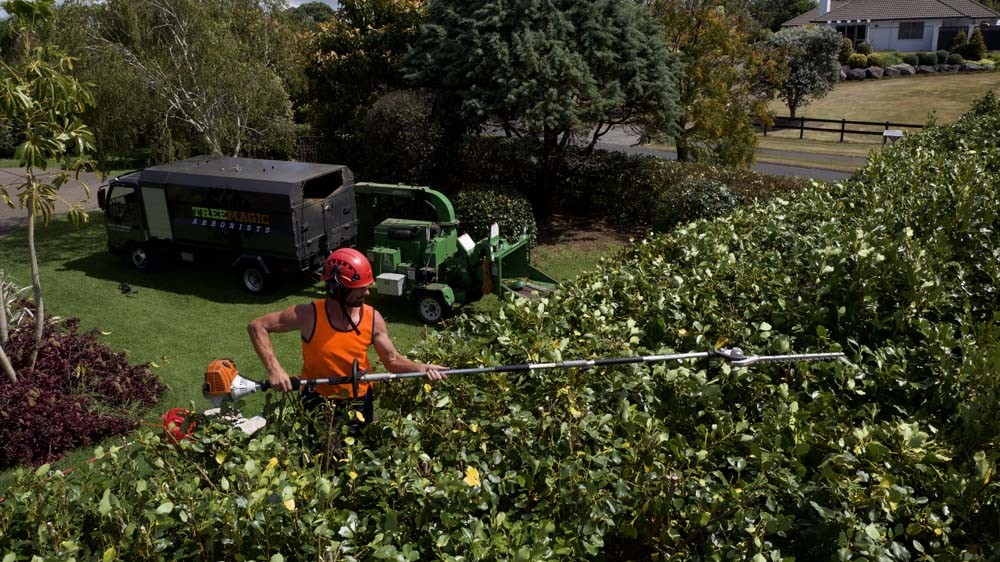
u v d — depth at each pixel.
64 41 14.16
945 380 4.36
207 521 2.78
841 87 46.25
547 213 17.64
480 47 14.87
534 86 14.28
